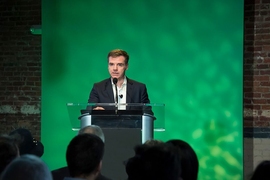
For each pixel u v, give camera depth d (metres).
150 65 8.38
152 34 8.37
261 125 8.45
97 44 8.53
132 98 5.91
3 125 9.69
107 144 4.89
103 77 8.53
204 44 8.19
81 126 5.06
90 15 8.54
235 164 8.11
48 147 8.67
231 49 8.09
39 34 9.42
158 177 2.69
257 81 8.45
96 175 3.30
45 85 8.67
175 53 8.30
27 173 2.46
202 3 8.19
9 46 9.60
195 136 8.25
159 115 8.15
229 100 8.12
